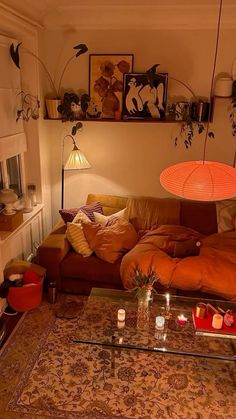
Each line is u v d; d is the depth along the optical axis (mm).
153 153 4047
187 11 3418
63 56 3775
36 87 3539
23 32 3170
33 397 2277
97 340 2443
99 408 2215
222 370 2541
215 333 2404
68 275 3332
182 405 2252
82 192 4297
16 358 2605
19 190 3777
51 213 4398
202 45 3604
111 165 4152
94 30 3660
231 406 2254
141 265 3043
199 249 3240
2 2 2752
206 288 2971
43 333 2883
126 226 3512
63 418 2141
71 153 3791
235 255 3111
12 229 3131
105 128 4012
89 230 3375
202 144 3953
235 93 3570
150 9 3418
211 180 2025
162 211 3859
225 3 3215
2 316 3068
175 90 3785
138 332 2533
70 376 2449
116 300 2871
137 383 2406
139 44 3664
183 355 2475
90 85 3824
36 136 3699
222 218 3781
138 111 3826
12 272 3145
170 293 3129
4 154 3137
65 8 3430
